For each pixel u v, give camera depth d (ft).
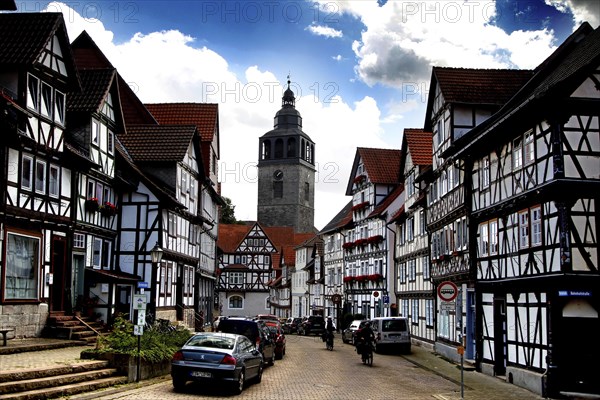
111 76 93.76
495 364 77.41
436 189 107.45
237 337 60.03
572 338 61.26
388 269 153.79
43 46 71.26
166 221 107.24
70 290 82.58
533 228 67.26
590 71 62.23
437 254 107.76
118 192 103.91
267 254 288.92
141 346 62.90
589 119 62.08
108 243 100.78
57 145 78.07
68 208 82.89
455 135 93.30
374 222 166.20
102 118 93.50
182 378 55.21
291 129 394.52
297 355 105.29
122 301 102.12
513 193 72.28
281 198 391.24
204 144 145.28
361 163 178.60
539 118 65.41
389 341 107.14
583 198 61.16
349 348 126.00
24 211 70.79
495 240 78.38
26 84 70.44
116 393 52.13
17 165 69.87
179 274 119.75
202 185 133.28
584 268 60.34
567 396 60.23
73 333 75.10
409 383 69.67
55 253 80.69
